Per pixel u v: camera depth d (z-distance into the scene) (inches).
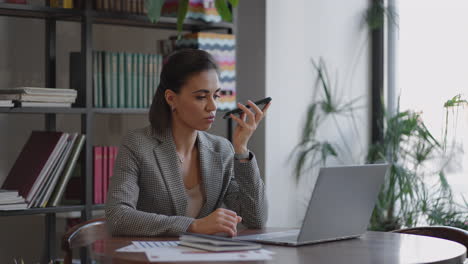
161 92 84.4
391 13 157.6
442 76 148.2
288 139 147.8
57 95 115.7
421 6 152.6
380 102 160.9
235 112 83.6
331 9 155.0
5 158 135.6
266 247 67.1
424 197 143.9
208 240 63.7
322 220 69.0
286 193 147.9
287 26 146.9
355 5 159.5
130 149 81.8
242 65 147.8
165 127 84.2
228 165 88.7
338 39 156.4
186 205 83.6
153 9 119.3
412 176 144.4
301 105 150.0
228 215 73.4
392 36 159.0
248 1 146.6
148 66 129.8
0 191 112.7
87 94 120.1
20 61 136.9
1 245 134.4
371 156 154.6
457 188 143.6
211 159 86.8
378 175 75.0
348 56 158.4
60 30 142.5
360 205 73.5
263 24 143.3
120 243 68.5
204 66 82.4
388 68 159.9
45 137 121.2
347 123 158.6
